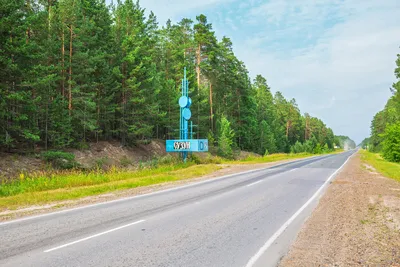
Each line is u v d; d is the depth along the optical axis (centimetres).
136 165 3048
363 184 1612
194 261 534
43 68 2198
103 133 3606
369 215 890
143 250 592
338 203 1074
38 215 909
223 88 5778
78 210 983
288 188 1472
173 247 610
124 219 854
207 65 4666
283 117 10531
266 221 826
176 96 4447
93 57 2825
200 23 4716
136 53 3434
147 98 3466
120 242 642
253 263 525
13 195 1309
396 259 542
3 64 1980
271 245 621
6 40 1975
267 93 9794
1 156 2173
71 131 2709
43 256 559
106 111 3244
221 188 1499
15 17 1980
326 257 549
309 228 745
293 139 11625
